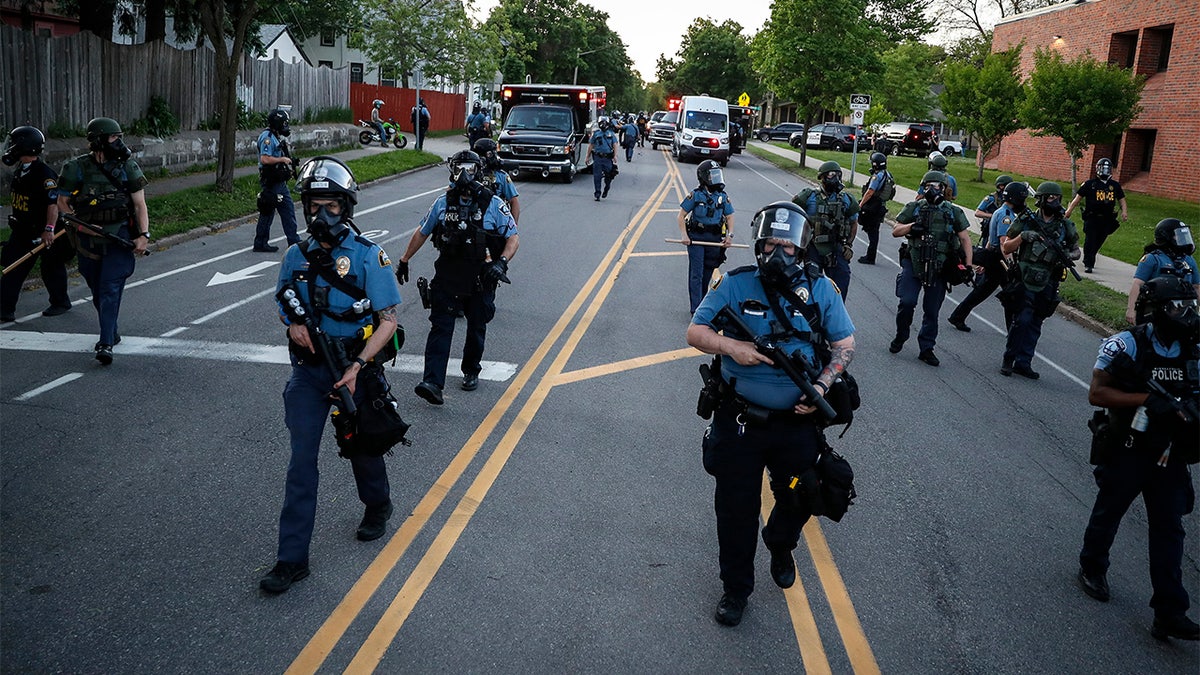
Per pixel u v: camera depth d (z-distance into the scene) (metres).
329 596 4.37
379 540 4.95
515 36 41.22
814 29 34.97
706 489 5.88
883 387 8.56
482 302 7.14
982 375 9.23
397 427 4.60
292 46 43.09
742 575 4.28
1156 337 4.51
